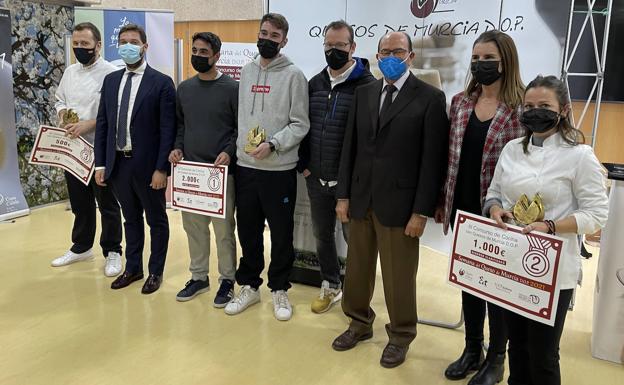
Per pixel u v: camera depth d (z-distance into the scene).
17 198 4.93
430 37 3.48
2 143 4.78
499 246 1.85
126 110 3.03
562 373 2.47
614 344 2.57
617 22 4.27
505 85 2.04
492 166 2.04
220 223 2.98
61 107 3.47
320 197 2.92
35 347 2.55
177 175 2.96
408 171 2.25
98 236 4.35
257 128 2.69
